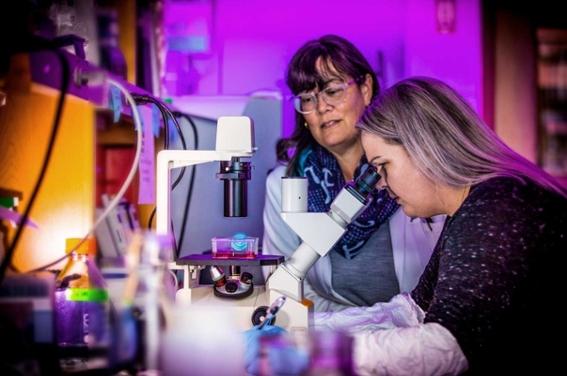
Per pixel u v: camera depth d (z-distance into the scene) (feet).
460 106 4.50
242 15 10.34
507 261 3.98
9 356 3.82
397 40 10.58
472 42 10.62
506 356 4.01
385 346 3.85
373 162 4.66
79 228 5.64
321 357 2.89
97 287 4.62
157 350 3.66
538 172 4.43
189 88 10.12
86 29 5.79
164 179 4.70
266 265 4.47
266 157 8.83
